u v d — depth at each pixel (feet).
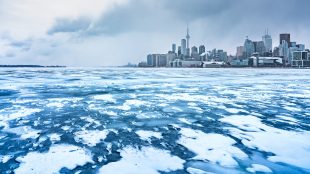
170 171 9.15
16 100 25.29
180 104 22.95
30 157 10.52
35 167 9.55
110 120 16.80
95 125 15.53
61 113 19.02
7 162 10.02
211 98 26.68
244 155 10.59
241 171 9.12
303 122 16.01
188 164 9.75
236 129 14.49
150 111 19.79
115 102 24.12
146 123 16.02
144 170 9.24
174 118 17.38
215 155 10.64
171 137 13.10
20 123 16.05
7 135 13.52
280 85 42.45
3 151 11.23
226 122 16.16
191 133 13.80
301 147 11.41
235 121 16.40
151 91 33.30
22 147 11.73
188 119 17.07
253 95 29.01
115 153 10.92
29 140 12.71
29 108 21.02
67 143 12.24
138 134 13.67
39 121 16.53
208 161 10.03
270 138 12.75
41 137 13.17
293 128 14.61
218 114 18.61
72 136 13.33
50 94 29.99
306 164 9.62
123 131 14.21
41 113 19.02
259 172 9.04
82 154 10.83
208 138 12.90
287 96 28.04
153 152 11.02
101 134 13.66
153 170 9.25
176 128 14.83
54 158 10.39
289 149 11.19
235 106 21.84
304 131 13.96
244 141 12.35
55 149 11.44
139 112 19.40
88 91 33.06
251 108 20.89
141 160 10.16
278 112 19.20
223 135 13.37
